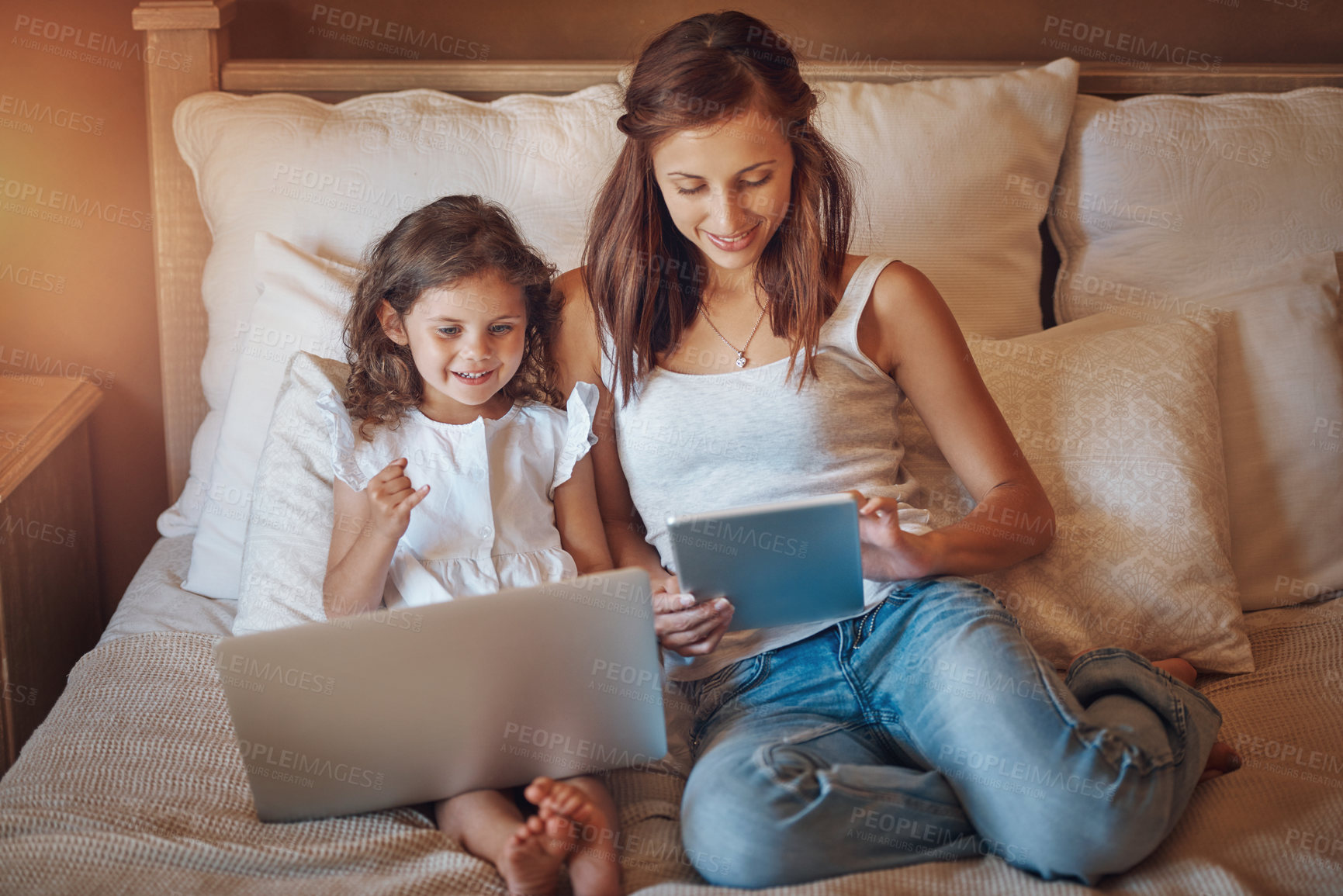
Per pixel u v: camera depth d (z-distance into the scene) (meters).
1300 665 1.29
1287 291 1.50
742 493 1.23
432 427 1.23
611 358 1.28
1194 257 1.66
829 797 0.91
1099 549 1.29
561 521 1.28
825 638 1.15
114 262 1.77
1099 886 0.94
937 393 1.26
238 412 1.41
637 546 1.31
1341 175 1.66
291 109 1.58
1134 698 1.04
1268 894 0.91
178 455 1.72
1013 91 1.66
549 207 1.57
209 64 1.64
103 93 1.70
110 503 1.87
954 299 1.62
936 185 1.60
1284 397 1.44
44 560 1.58
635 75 1.18
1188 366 1.40
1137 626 1.27
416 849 0.94
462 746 0.97
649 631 0.97
